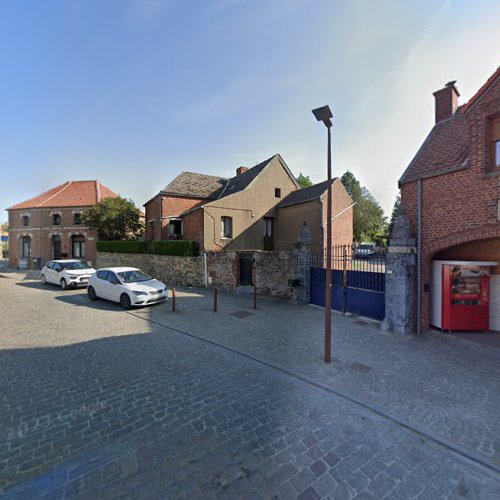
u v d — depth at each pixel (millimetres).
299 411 3898
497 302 7359
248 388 4520
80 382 4660
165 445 3199
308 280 10805
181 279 15758
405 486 2711
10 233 28562
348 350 6156
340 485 2699
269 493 2594
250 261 13188
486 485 2744
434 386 4613
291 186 21922
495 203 5957
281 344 6508
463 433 3471
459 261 7137
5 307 10367
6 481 2691
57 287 15453
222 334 7215
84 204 26719
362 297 8820
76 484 2670
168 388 4488
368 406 4031
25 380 4715
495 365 5430
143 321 8445
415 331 7398
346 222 19328
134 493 2580
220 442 3258
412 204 7578
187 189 22562
